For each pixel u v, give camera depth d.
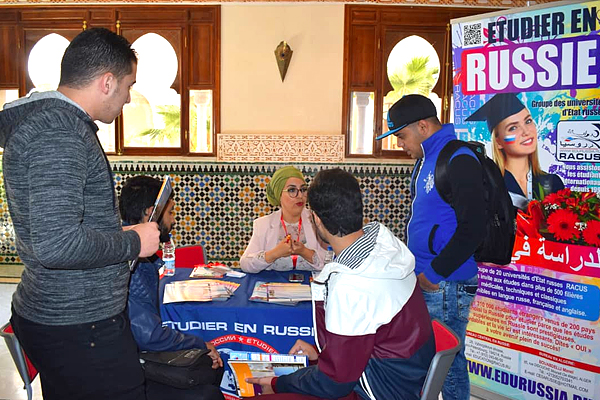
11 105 1.34
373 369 1.46
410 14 4.81
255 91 4.90
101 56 1.40
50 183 1.24
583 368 2.42
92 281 1.39
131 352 1.49
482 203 2.08
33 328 1.38
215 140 4.97
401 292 1.46
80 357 1.39
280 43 4.83
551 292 2.50
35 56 4.92
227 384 2.17
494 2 4.76
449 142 2.20
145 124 5.00
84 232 1.26
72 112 1.33
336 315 1.42
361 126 4.98
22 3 4.79
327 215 1.48
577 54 2.34
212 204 4.97
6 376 2.96
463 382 2.28
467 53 2.67
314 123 4.93
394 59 4.90
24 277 1.43
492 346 2.74
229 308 2.11
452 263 2.08
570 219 2.41
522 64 2.49
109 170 1.44
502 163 2.60
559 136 2.42
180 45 4.88
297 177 2.83
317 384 1.45
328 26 4.83
